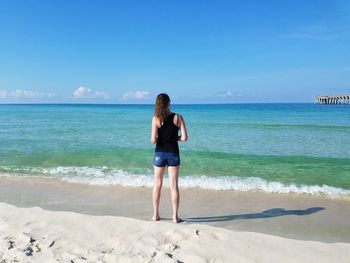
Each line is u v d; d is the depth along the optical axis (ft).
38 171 32.14
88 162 36.86
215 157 39.04
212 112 201.57
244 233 14.90
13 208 18.90
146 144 51.39
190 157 39.11
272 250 13.38
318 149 46.16
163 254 12.96
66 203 21.86
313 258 12.74
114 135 64.08
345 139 57.36
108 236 14.96
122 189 25.43
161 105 16.52
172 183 17.19
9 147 47.24
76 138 58.75
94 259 12.91
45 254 13.37
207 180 28.09
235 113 182.29
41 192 24.70
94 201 22.29
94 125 91.91
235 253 13.19
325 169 32.89
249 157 39.09
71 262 12.62
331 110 205.67
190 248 13.65
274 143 52.37
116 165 35.27
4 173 31.24
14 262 12.68
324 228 17.40
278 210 20.40
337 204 21.62
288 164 35.22
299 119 119.85
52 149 45.55
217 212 19.97
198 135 63.98
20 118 129.80
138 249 13.69
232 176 29.81
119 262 12.61
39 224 16.44
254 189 25.30
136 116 152.97
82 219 16.94
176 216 17.56
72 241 14.53
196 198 22.90
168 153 16.81
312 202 22.07
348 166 34.22
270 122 102.78
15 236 15.10
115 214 19.49
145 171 32.19
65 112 206.80
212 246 13.75
